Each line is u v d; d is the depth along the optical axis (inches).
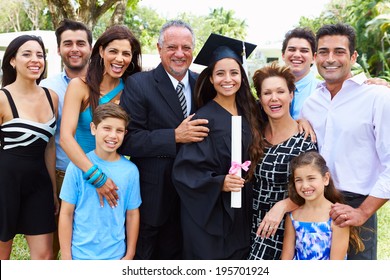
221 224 124.5
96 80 134.5
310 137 129.3
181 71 132.6
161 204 132.3
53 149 145.4
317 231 120.1
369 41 976.9
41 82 155.4
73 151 124.2
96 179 121.0
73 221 125.7
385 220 237.9
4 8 1409.9
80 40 157.3
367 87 123.2
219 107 130.8
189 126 125.2
